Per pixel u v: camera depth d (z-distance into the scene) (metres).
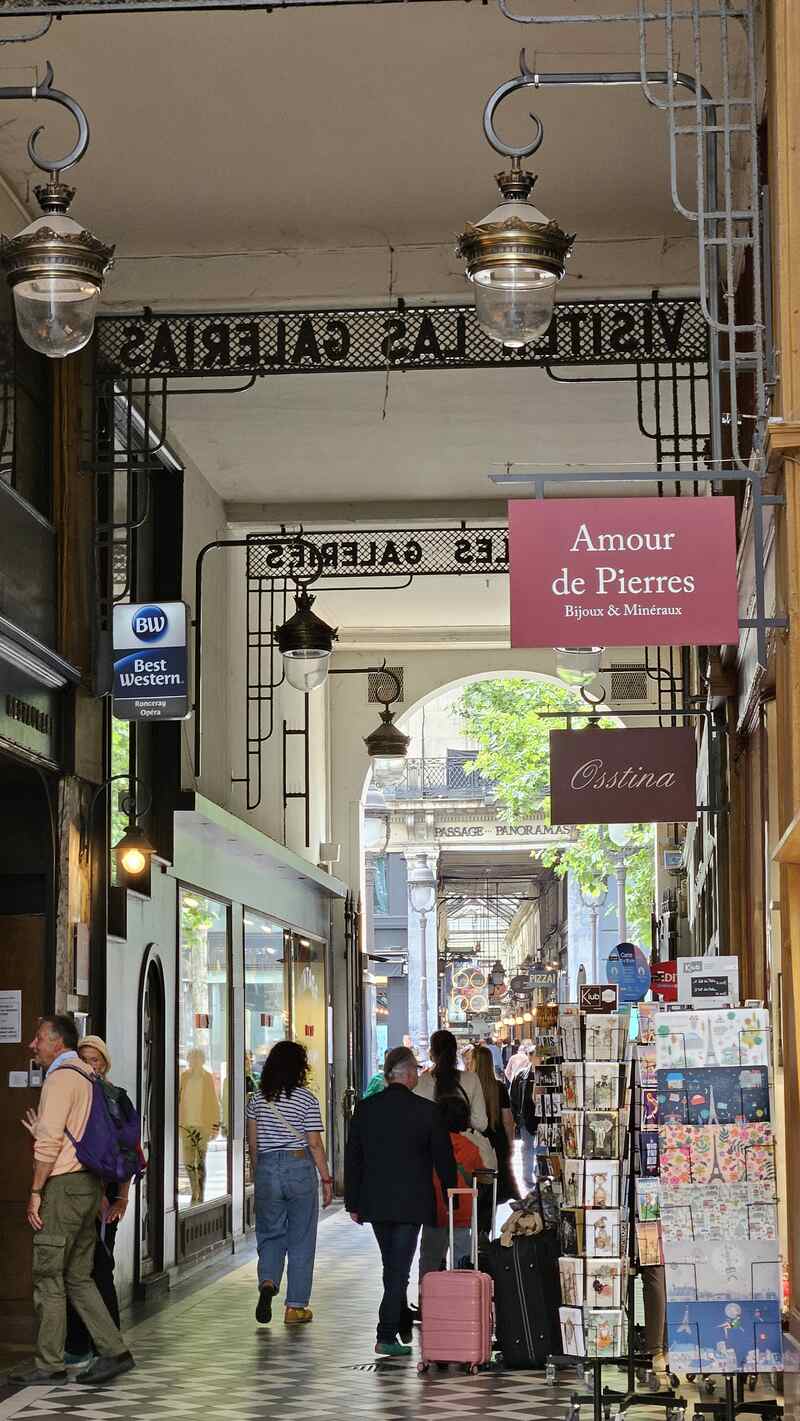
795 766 7.38
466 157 11.12
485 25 9.61
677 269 12.03
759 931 11.54
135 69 10.03
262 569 20.30
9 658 10.66
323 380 14.64
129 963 14.08
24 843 12.00
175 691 12.42
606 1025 8.73
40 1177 10.02
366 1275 15.64
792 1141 7.85
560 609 7.50
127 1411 9.04
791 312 7.64
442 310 12.16
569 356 12.07
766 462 7.79
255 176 11.34
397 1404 9.23
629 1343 8.72
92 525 12.53
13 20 9.42
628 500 7.56
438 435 16.47
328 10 9.38
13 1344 11.20
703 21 9.46
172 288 12.29
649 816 13.88
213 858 17.92
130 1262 13.73
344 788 26.56
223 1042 18.33
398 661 26.33
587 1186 8.59
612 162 11.20
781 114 7.71
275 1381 10.01
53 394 12.17
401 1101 11.12
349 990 26.45
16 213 11.52
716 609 7.50
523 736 41.09
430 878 51.84
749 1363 7.75
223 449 16.81
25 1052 11.98
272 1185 12.41
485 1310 10.38
